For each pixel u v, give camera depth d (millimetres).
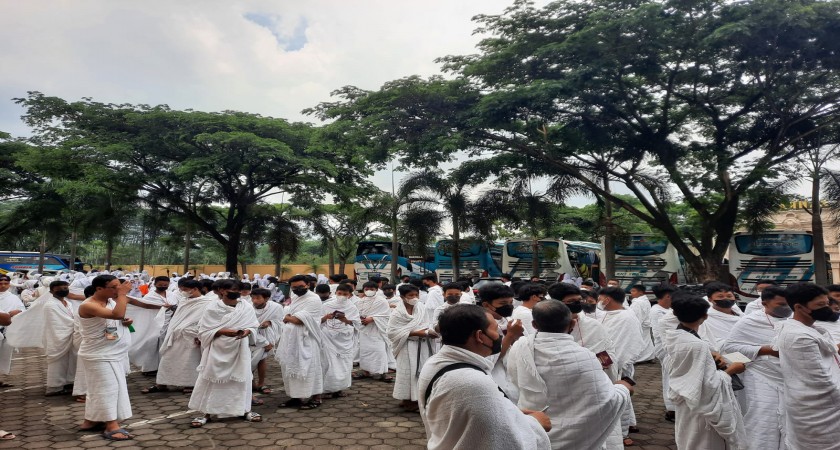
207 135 21969
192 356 8047
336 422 6625
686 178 18078
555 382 3416
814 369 4195
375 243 28000
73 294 9805
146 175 23719
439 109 17094
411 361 7137
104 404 5914
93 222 27016
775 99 16922
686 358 4180
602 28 14352
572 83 14992
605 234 20047
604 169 18891
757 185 17719
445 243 22359
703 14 14680
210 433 6148
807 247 18016
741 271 18422
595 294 6613
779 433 4570
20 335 8359
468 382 2303
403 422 6637
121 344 6215
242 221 27391
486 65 16578
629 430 6262
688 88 17688
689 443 4199
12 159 25906
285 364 7234
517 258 22500
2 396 7832
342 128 17172
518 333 3713
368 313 9359
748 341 4988
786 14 13477
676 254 20938
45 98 23438
